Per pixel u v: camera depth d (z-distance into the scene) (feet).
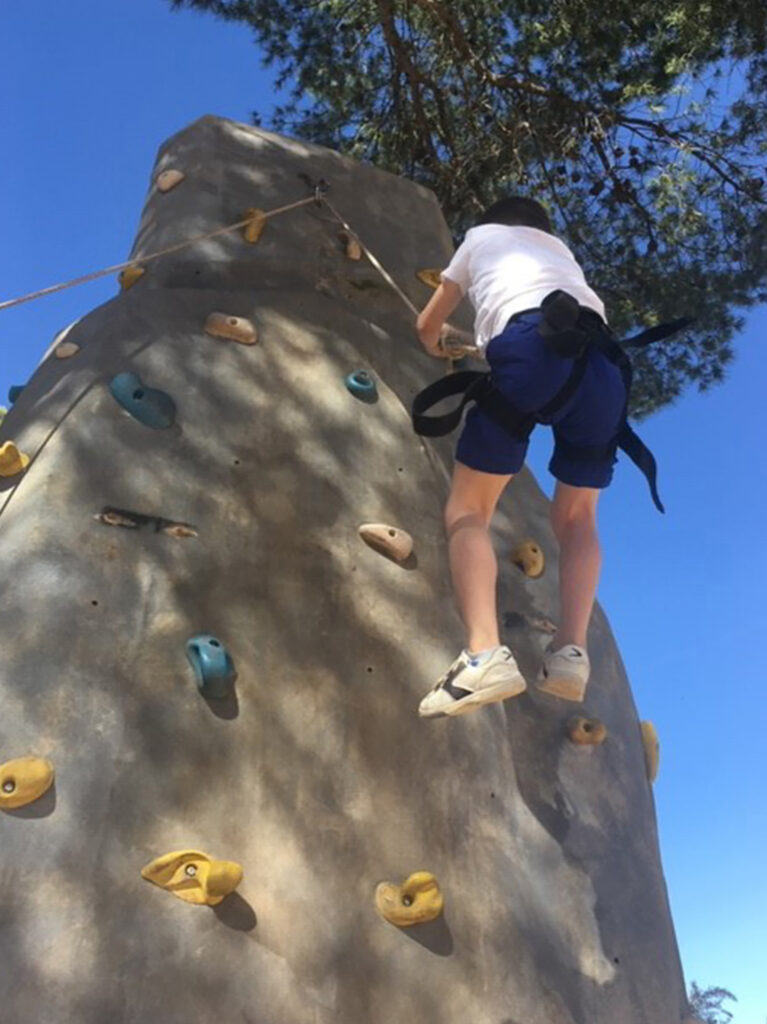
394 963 8.59
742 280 31.89
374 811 9.30
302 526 10.82
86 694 8.82
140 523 10.05
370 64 32.55
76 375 11.08
